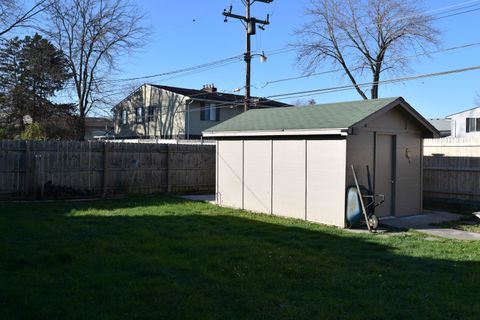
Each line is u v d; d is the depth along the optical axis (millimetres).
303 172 11531
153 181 17484
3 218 10391
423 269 6625
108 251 7309
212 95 34344
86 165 15641
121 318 4465
